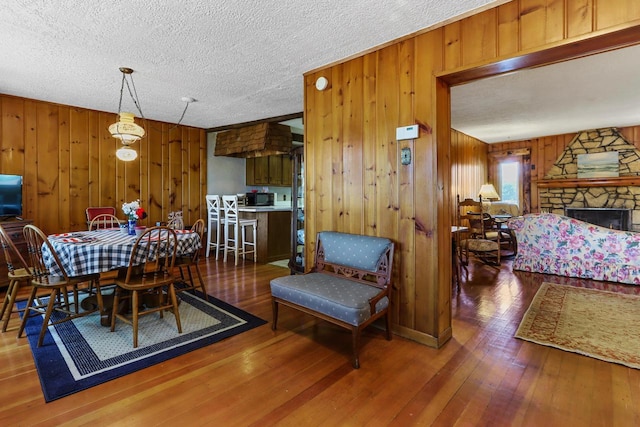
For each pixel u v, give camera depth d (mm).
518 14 2012
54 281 2469
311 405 1728
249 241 5590
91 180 4777
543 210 7289
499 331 2658
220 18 2258
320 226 3182
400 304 2586
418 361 2189
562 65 3203
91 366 2088
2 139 4043
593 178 6539
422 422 1601
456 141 6535
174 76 3383
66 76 3379
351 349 2363
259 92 3936
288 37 2531
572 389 1872
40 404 1709
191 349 2340
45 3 2068
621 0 1712
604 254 4152
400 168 2564
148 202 5379
